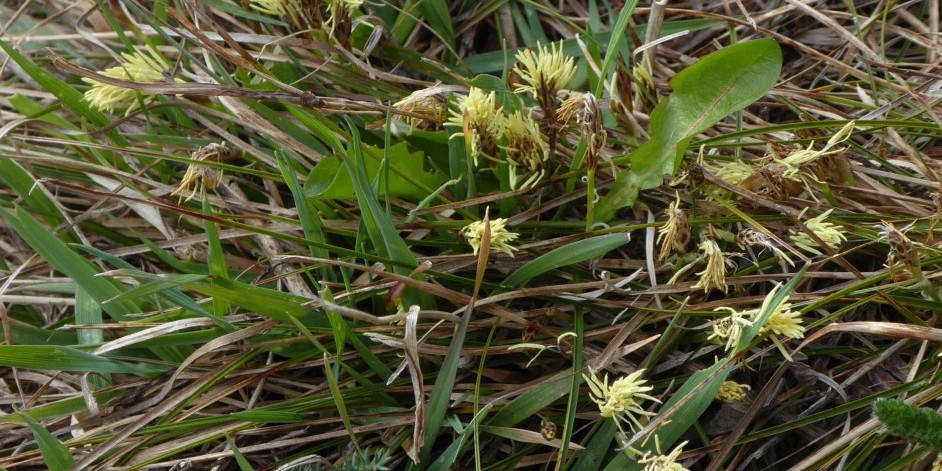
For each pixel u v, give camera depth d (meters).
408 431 0.44
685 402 0.43
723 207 0.46
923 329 0.43
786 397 0.45
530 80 0.45
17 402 0.47
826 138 0.46
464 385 0.45
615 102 0.47
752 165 0.47
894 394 0.44
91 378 0.46
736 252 0.46
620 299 0.46
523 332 0.45
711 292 0.46
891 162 0.48
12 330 0.47
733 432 0.44
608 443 0.44
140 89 0.45
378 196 0.47
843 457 0.44
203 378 0.45
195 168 0.46
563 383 0.44
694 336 0.45
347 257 0.47
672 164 0.46
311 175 0.46
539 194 0.47
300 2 0.47
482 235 0.43
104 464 0.44
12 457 0.45
